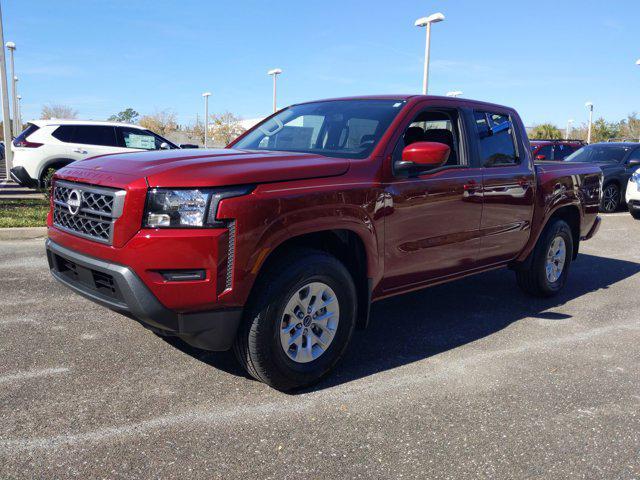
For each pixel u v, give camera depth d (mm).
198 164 3102
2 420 2871
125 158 3438
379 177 3654
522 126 5195
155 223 2904
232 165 3143
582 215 5891
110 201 3023
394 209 3725
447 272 4367
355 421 3027
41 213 9148
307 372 3344
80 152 12148
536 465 2676
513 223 4891
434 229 4082
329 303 3434
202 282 2932
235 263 2963
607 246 8867
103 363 3633
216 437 2805
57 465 2514
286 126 4527
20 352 3756
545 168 5430
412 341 4316
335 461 2643
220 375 3533
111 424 2883
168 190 2912
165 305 2928
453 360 3949
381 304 5328
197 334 3035
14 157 12070
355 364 3830
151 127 49094
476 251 4559
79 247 3217
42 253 6785
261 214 3014
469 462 2678
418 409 3189
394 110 4086
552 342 4391
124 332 4191
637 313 5281
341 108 4395
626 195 11914
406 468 2609
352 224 3447
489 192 4531
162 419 2957
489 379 3639
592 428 3043
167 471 2508
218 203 2920
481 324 4793
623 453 2805
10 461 2525
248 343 3145
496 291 5930
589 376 3738
